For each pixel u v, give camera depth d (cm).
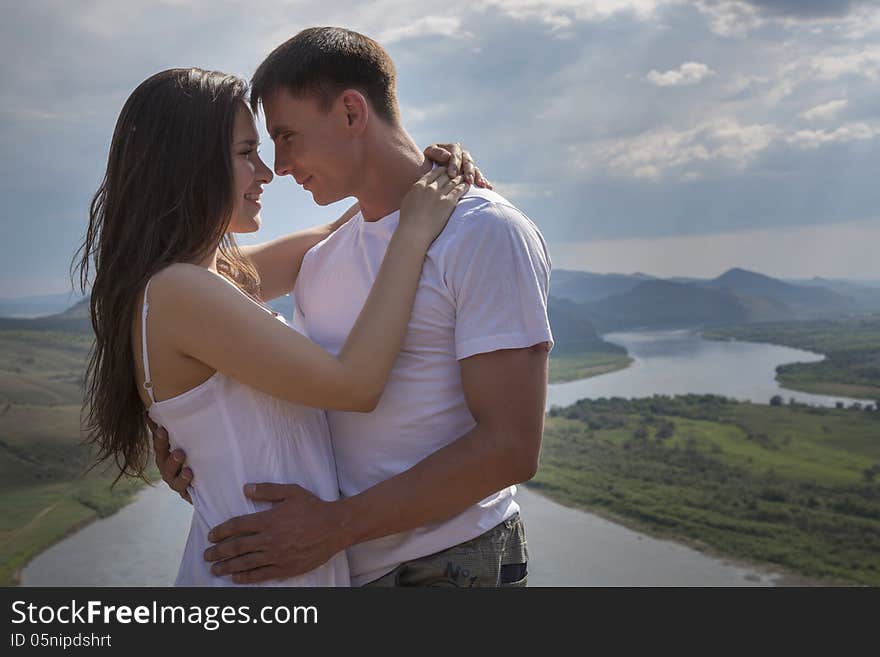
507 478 107
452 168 115
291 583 105
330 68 114
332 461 116
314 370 101
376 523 105
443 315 110
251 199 116
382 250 117
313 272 129
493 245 106
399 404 112
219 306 101
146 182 105
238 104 110
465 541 112
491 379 106
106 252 108
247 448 106
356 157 117
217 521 106
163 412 106
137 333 106
